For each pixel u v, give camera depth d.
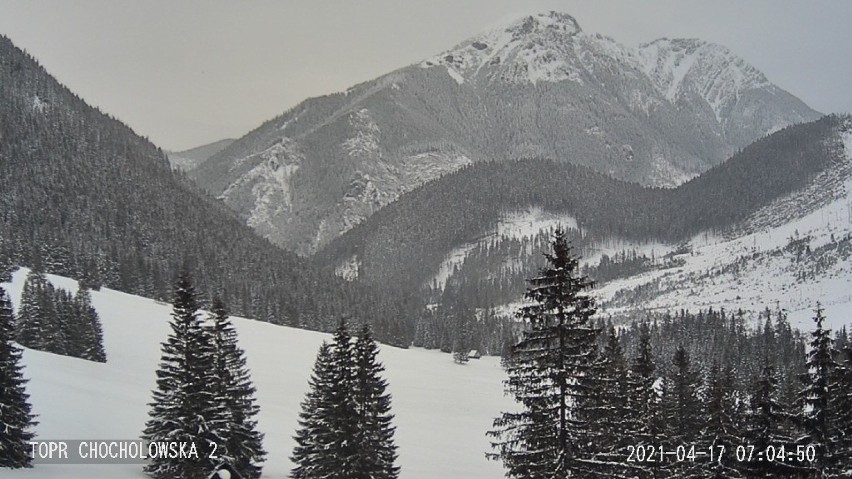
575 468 29.05
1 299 45.66
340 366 45.47
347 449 44.16
